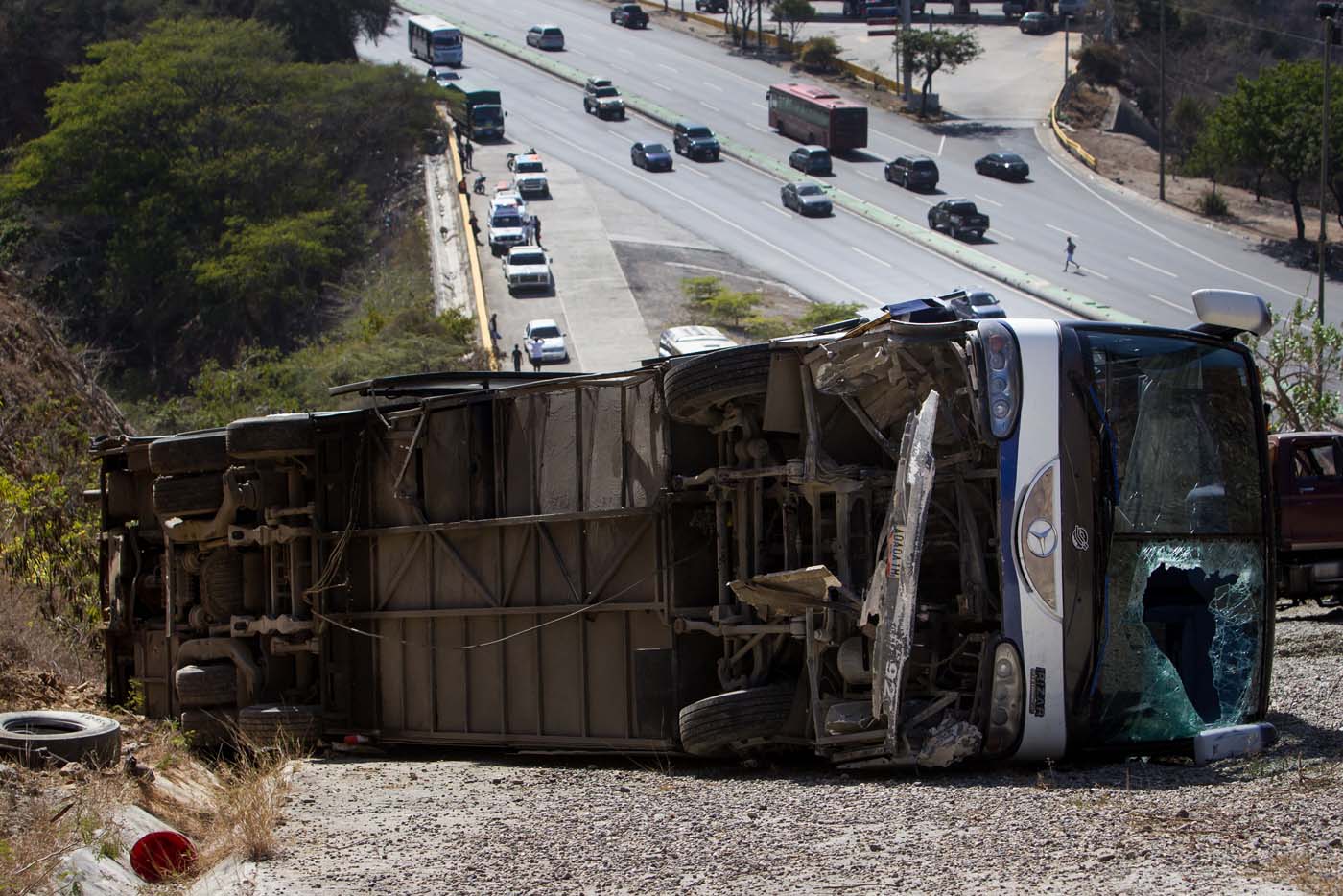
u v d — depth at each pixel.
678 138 90.56
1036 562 9.45
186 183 79.44
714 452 11.16
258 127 83.62
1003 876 6.64
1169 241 71.81
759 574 10.55
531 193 81.12
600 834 8.26
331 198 83.25
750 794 9.23
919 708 9.80
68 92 83.56
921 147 92.62
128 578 15.63
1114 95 106.50
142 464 15.48
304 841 8.55
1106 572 9.62
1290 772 8.75
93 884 7.55
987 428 9.49
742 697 10.24
